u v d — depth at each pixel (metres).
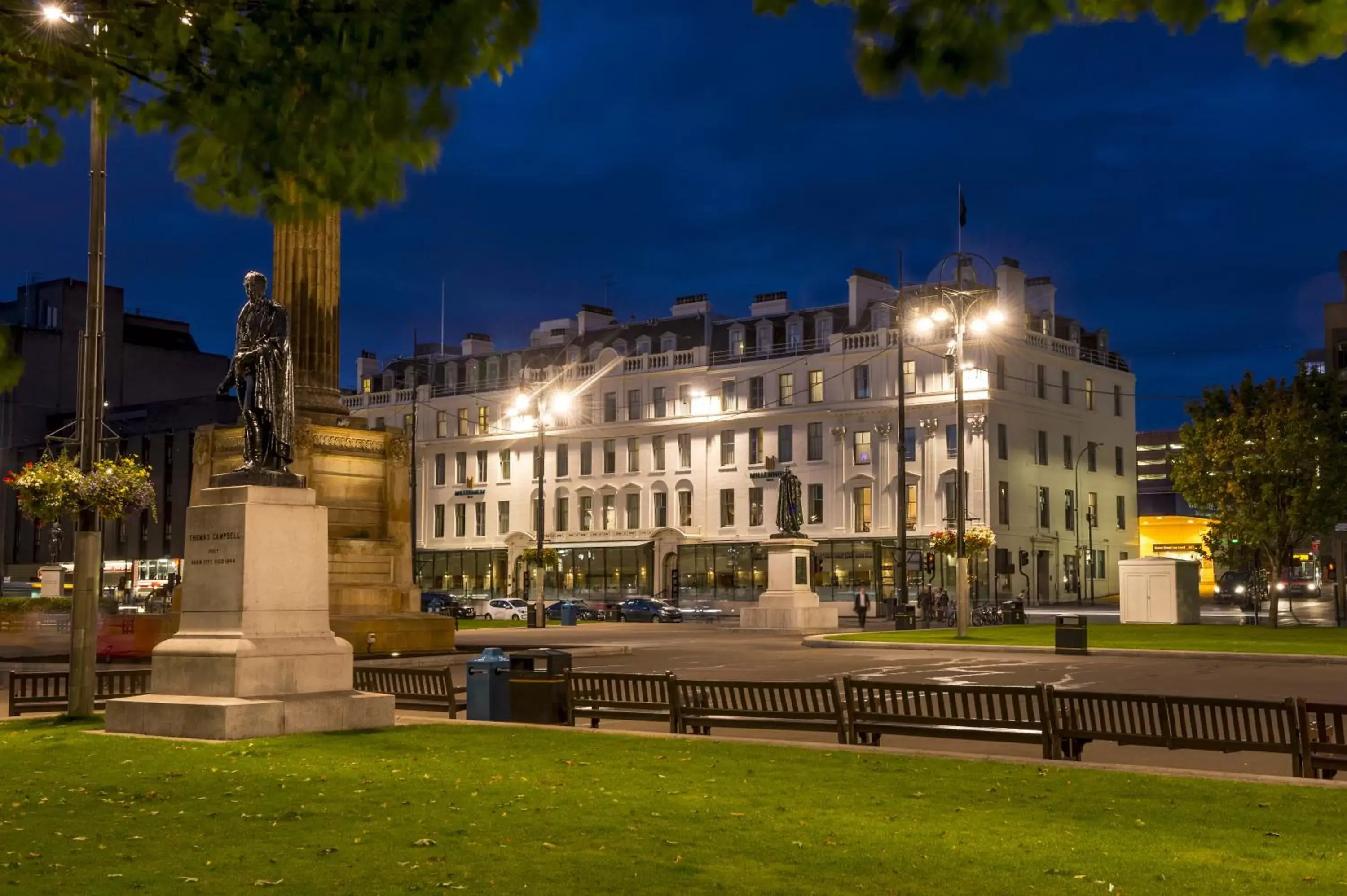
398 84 5.88
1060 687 24.86
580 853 8.88
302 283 30.88
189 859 8.79
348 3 5.75
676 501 87.19
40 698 19.58
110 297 100.44
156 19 6.02
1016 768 12.66
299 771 12.73
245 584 15.66
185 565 16.27
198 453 30.42
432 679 18.95
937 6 4.70
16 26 6.09
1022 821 10.04
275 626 15.89
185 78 6.22
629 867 8.45
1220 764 14.70
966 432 75.38
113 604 54.53
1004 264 78.69
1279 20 4.36
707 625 63.06
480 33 5.80
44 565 97.19
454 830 9.69
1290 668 29.17
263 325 16.56
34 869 8.51
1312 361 82.50
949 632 43.34
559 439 92.81
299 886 8.00
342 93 5.94
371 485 31.44
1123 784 11.70
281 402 16.47
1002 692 13.80
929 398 76.62
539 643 41.16
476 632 50.38
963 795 11.18
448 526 98.38
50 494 28.42
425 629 31.44
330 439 30.67
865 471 79.19
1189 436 50.34
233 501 15.98
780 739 17.03
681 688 16.98
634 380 89.69
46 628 47.50
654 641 44.47
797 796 11.18
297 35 5.84
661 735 15.30
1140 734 12.94
